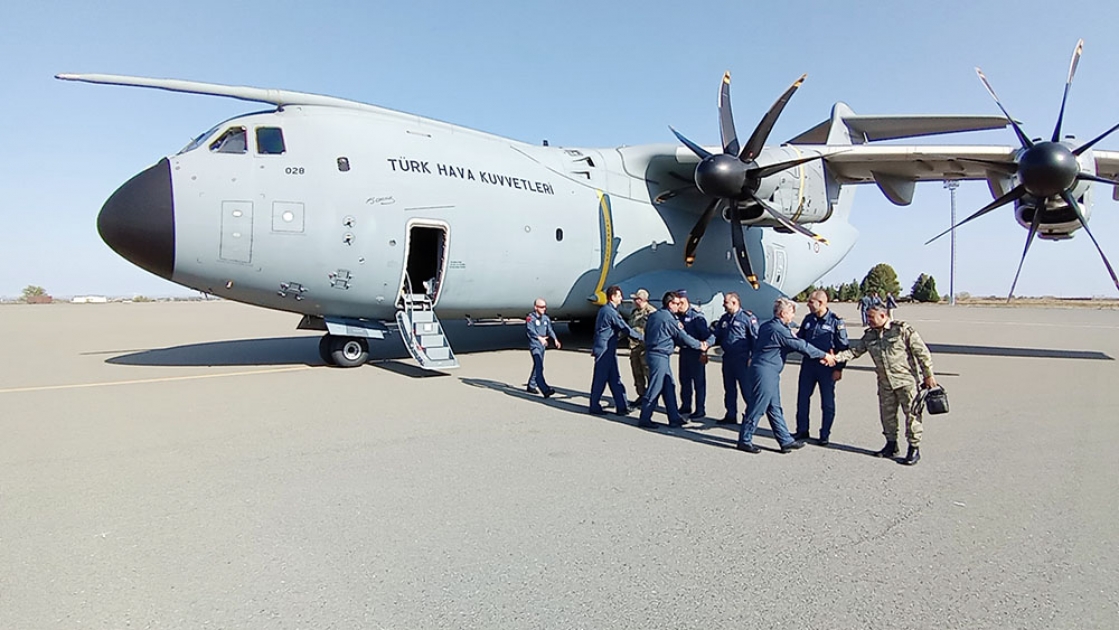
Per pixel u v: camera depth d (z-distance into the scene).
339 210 9.49
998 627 2.68
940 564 3.29
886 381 5.25
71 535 3.60
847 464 5.16
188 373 9.99
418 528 3.74
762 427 6.61
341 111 10.11
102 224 8.77
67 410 7.09
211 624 2.67
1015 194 10.30
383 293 10.21
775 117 10.73
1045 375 10.13
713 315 13.82
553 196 11.92
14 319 26.70
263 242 9.09
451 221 10.48
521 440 5.85
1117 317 30.23
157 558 3.30
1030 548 3.49
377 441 5.75
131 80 8.98
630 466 5.06
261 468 4.90
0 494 4.29
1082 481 4.68
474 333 17.84
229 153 9.15
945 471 4.95
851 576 3.16
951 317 30.09
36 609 2.78
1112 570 3.22
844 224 19.11
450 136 11.10
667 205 13.81
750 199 11.41
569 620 2.73
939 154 11.15
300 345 14.62
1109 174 12.07
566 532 3.70
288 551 3.41
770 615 2.78
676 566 3.27
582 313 13.42
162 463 5.02
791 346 5.49
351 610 2.80
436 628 2.66
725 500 4.27
